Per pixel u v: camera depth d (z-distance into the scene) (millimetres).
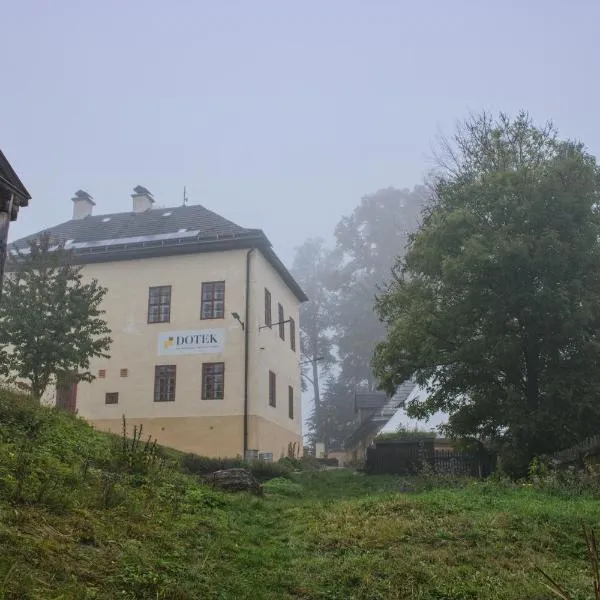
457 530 9570
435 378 22266
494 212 20812
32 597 5164
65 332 20438
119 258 30656
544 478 14469
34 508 7246
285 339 34219
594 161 21047
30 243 21953
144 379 28938
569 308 19312
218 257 29812
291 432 33844
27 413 12203
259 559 8352
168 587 6277
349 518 10648
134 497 9516
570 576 7789
